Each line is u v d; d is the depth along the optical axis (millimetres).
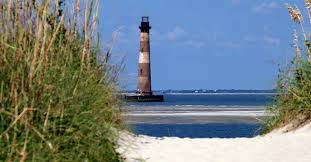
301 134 21562
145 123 47938
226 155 17891
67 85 11617
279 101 25062
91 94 12891
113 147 13547
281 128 24172
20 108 10266
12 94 10133
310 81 23984
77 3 12656
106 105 14469
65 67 11844
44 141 10453
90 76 12758
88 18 12805
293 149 18422
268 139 20844
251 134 36625
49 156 10352
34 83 10672
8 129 9609
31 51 10945
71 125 11180
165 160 16812
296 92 24109
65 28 12680
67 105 11438
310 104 23531
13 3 11039
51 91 10992
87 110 12086
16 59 10484
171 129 41656
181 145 19672
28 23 11258
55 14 12305
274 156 17391
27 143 10109
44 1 11375
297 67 24641
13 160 9781
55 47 12320
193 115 62094
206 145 19797
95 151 12039
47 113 10422
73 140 11398
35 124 10484
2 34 10617
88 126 11914
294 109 24266
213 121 51375
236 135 36250
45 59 10969
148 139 20469
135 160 15336
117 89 16109
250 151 18484
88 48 12984
